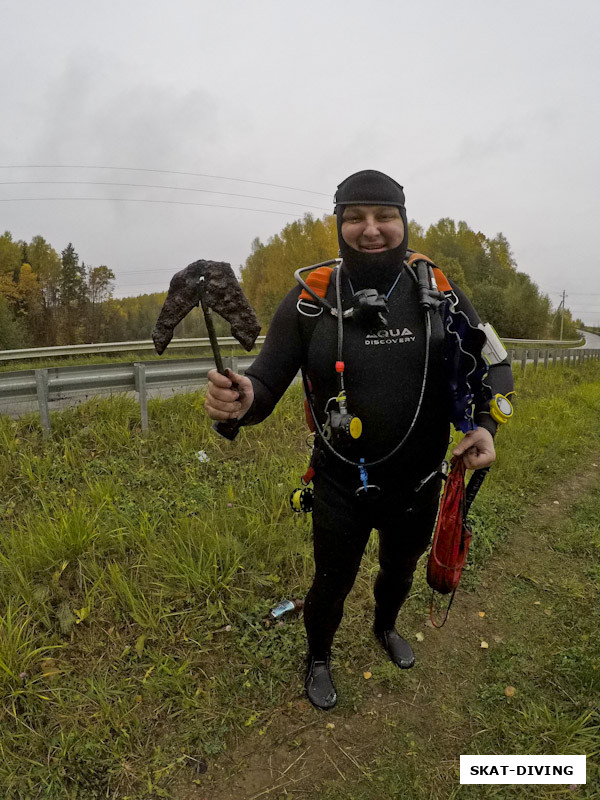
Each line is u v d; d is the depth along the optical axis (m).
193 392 5.41
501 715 2.17
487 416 1.69
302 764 1.97
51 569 2.74
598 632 2.69
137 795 1.84
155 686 2.21
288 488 3.79
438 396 1.73
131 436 4.43
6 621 2.39
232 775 1.93
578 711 2.19
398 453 1.76
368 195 1.60
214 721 2.12
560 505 4.36
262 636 2.55
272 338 1.80
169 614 2.55
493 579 3.21
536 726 2.09
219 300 1.32
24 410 4.82
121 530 3.05
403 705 2.24
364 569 3.11
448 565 1.78
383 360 1.67
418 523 1.94
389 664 2.44
